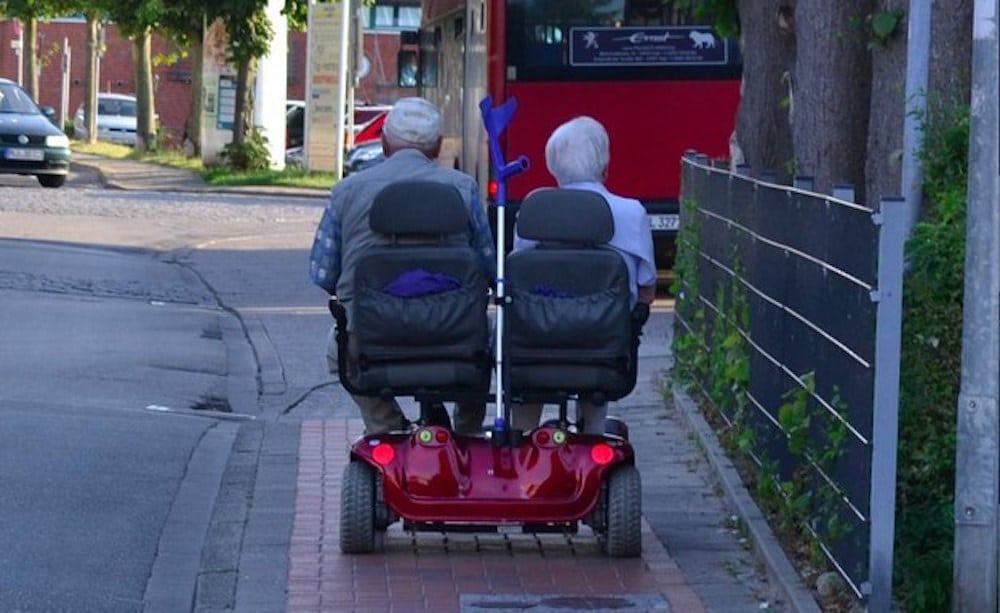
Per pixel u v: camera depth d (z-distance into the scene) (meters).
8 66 89.38
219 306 22.66
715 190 13.35
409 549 10.20
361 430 14.14
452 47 28.16
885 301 7.93
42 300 21.53
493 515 9.65
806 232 9.66
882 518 8.06
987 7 7.79
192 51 61.03
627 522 9.83
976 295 7.89
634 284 10.28
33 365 16.72
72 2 67.88
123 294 22.95
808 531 9.52
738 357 11.97
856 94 13.16
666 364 17.42
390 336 9.56
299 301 23.19
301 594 9.30
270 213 37.78
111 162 57.06
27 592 9.23
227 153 50.59
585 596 9.23
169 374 16.78
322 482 12.16
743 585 9.49
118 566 9.88
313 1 48.69
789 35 16.19
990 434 7.94
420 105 10.38
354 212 10.10
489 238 10.27
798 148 13.43
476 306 9.59
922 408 8.84
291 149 62.06
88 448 12.82
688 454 12.85
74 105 92.69
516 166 9.77
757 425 11.20
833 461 8.91
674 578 9.61
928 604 8.35
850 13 13.12
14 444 12.78
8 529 10.48
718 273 13.10
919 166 10.02
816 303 9.35
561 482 9.70
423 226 9.69
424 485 9.63
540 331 9.53
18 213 34.78
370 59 74.44
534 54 23.73
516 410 10.74
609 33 23.80
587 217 9.76
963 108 10.09
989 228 7.86
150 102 63.66
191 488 11.93
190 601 9.30
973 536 7.98
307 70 49.28
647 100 23.94
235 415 14.84
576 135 10.49
